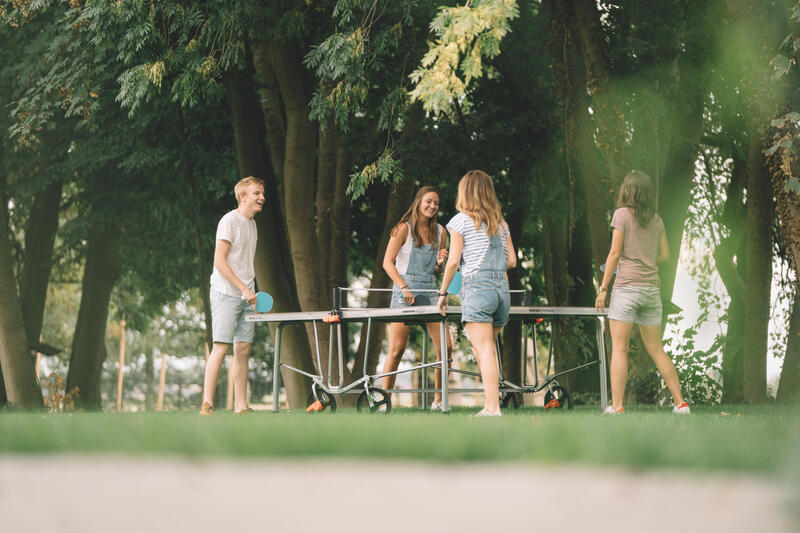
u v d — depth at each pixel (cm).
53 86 1072
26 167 1526
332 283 1255
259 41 1037
